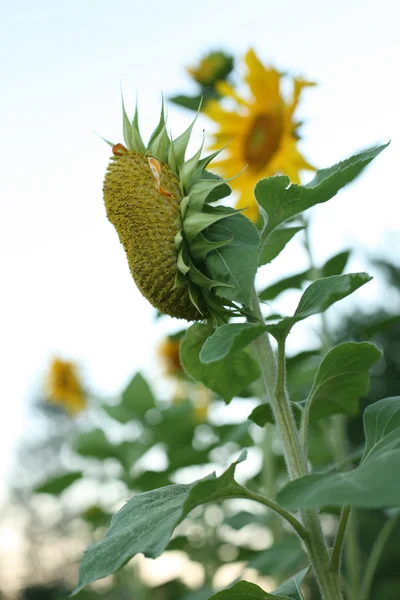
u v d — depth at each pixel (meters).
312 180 0.96
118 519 0.88
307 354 1.51
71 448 2.36
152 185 0.90
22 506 7.87
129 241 0.90
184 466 1.85
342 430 1.70
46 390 3.17
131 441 2.33
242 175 1.74
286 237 1.06
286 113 1.69
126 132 0.94
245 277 0.86
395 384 5.21
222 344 0.82
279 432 0.88
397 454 0.76
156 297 0.90
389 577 3.65
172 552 2.37
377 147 0.91
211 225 0.89
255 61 1.75
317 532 0.85
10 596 7.25
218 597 0.89
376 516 3.51
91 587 2.92
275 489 1.89
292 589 0.97
